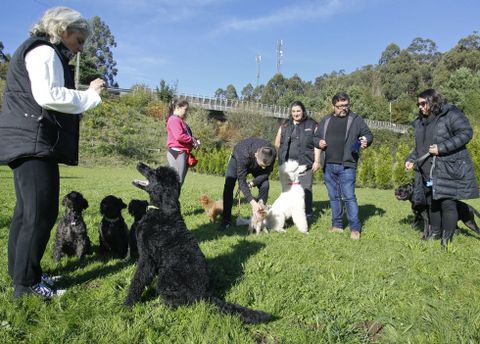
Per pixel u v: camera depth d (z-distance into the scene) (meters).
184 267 2.99
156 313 2.90
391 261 4.55
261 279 3.73
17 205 3.13
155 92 40.56
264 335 2.77
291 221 6.91
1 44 51.75
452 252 4.91
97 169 22.25
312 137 6.84
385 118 59.41
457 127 4.94
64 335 2.57
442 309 3.19
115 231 4.41
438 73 73.19
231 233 5.84
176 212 3.27
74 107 2.87
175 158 6.04
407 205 9.91
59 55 2.93
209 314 2.82
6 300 2.97
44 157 2.93
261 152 5.68
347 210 5.89
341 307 3.24
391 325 2.95
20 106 2.84
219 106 41.97
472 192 5.02
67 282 3.62
